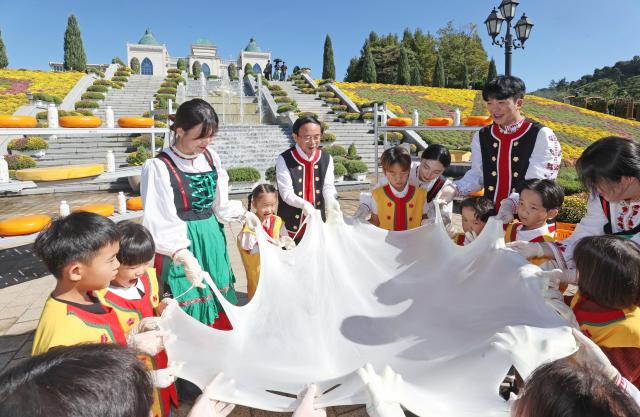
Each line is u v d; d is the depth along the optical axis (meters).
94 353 0.69
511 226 2.43
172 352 1.44
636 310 1.48
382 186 2.86
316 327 1.85
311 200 3.08
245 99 24.14
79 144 13.73
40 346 1.29
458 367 1.36
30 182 4.46
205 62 51.47
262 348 1.69
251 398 1.36
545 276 1.63
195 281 1.83
